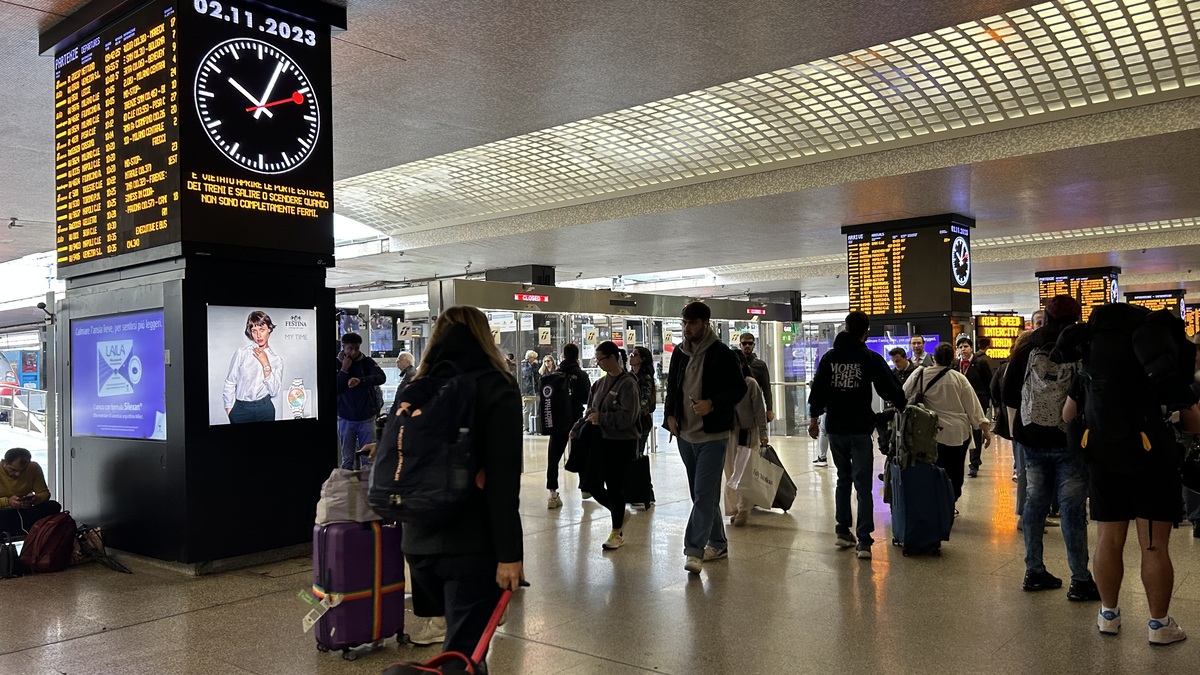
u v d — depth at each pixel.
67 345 7.47
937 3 7.28
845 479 6.82
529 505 9.42
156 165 6.36
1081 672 4.02
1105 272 27.33
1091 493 4.59
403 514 2.82
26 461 7.13
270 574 6.23
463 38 7.86
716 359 6.12
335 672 4.17
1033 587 5.49
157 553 6.41
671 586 5.74
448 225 19.28
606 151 14.23
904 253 17.14
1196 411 4.41
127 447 6.72
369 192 17.52
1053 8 8.88
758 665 4.20
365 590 4.36
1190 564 6.16
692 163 14.56
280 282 6.74
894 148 12.65
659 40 8.00
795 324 19.22
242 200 6.47
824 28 7.79
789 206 15.42
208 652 4.48
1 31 7.41
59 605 5.43
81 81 7.14
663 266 24.98
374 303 33.94
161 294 6.39
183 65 6.18
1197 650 4.30
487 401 2.96
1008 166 12.30
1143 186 13.97
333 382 7.07
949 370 7.78
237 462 6.44
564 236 18.81
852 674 4.05
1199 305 42.88
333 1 6.99
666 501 9.48
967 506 8.82
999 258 24.61
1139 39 9.15
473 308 3.17
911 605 5.20
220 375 6.38
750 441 6.77
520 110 10.16
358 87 9.23
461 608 2.96
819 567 6.22
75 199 7.25
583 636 4.69
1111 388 4.43
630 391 7.04
